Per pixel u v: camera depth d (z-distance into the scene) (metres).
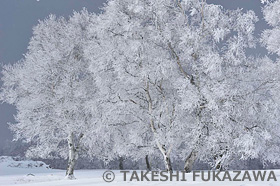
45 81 21.50
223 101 16.28
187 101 15.85
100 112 18.16
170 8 18.08
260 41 19.05
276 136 20.00
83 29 23.59
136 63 16.77
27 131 21.44
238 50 16.48
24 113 21.08
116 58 17.06
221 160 16.16
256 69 18.62
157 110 17.78
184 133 17.52
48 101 21.39
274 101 17.61
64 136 22.41
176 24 17.94
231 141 16.27
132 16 18.02
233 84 17.25
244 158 16.53
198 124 16.67
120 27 17.81
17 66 22.78
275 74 18.47
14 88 23.00
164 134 16.69
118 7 17.97
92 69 17.98
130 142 17.95
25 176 25.84
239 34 16.72
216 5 16.83
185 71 18.39
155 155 20.11
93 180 12.92
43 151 21.27
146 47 16.95
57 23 23.45
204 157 17.89
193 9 17.06
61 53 21.78
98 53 18.08
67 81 20.94
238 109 16.38
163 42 17.20
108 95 17.45
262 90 18.31
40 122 20.78
